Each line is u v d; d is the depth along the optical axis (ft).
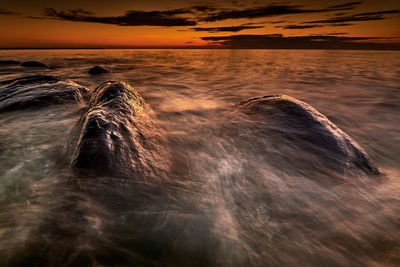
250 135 11.20
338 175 8.42
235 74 48.80
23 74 41.70
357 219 6.46
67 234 5.12
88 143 7.69
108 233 5.34
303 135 10.19
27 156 9.36
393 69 56.13
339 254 5.34
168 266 4.84
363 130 15.79
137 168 7.68
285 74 48.19
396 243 5.70
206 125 14.37
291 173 8.61
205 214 6.36
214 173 8.71
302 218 6.42
